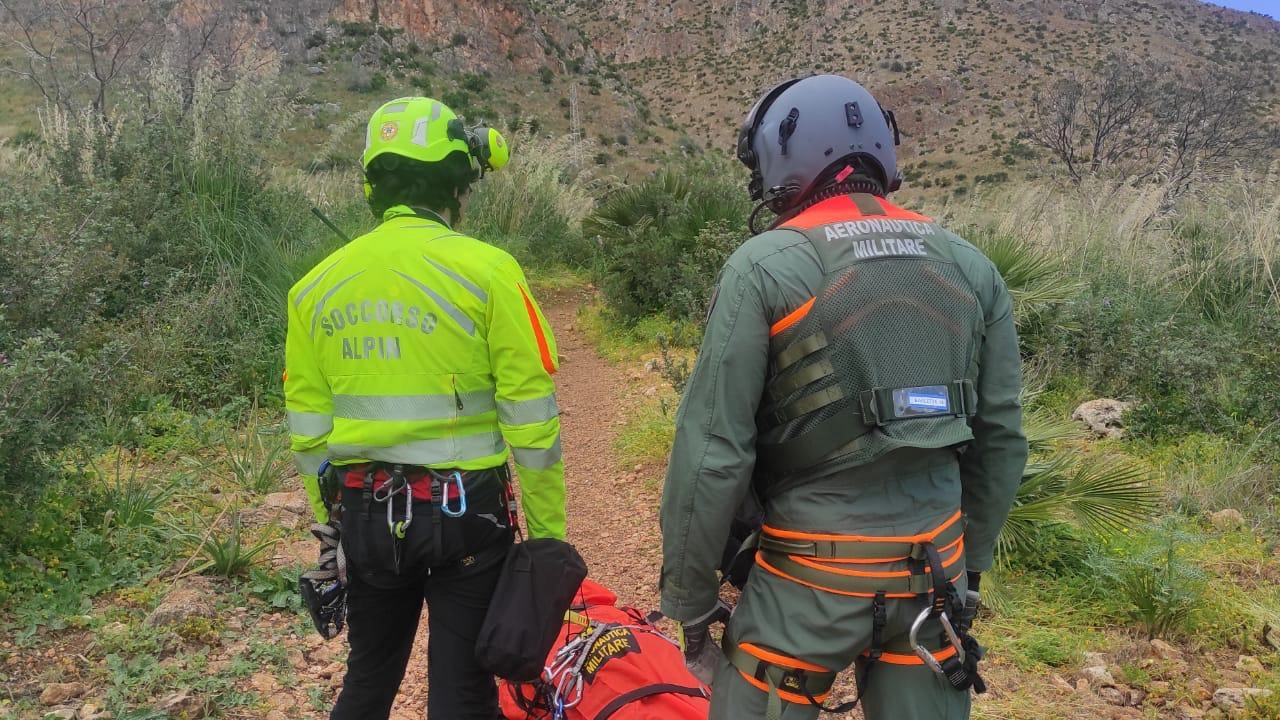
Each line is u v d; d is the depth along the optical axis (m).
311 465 2.38
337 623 2.47
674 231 10.12
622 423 7.14
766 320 1.89
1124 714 3.46
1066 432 4.85
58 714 3.10
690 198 10.66
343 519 2.27
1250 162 19.31
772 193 2.11
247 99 9.34
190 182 8.34
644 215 10.55
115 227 7.05
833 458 1.88
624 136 60.78
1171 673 3.71
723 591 4.40
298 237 9.07
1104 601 4.24
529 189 15.30
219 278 7.41
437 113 2.35
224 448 5.93
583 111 61.69
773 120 2.11
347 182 11.84
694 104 118.00
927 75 96.44
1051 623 4.11
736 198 10.65
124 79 14.04
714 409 1.87
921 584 1.88
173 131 8.45
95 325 6.38
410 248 2.24
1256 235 9.51
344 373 2.24
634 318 9.90
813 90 2.09
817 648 1.89
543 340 2.26
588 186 17.47
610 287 10.08
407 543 2.19
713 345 1.90
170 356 6.64
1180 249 10.11
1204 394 6.90
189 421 6.11
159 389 6.49
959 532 1.99
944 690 1.96
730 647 2.03
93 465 5.02
